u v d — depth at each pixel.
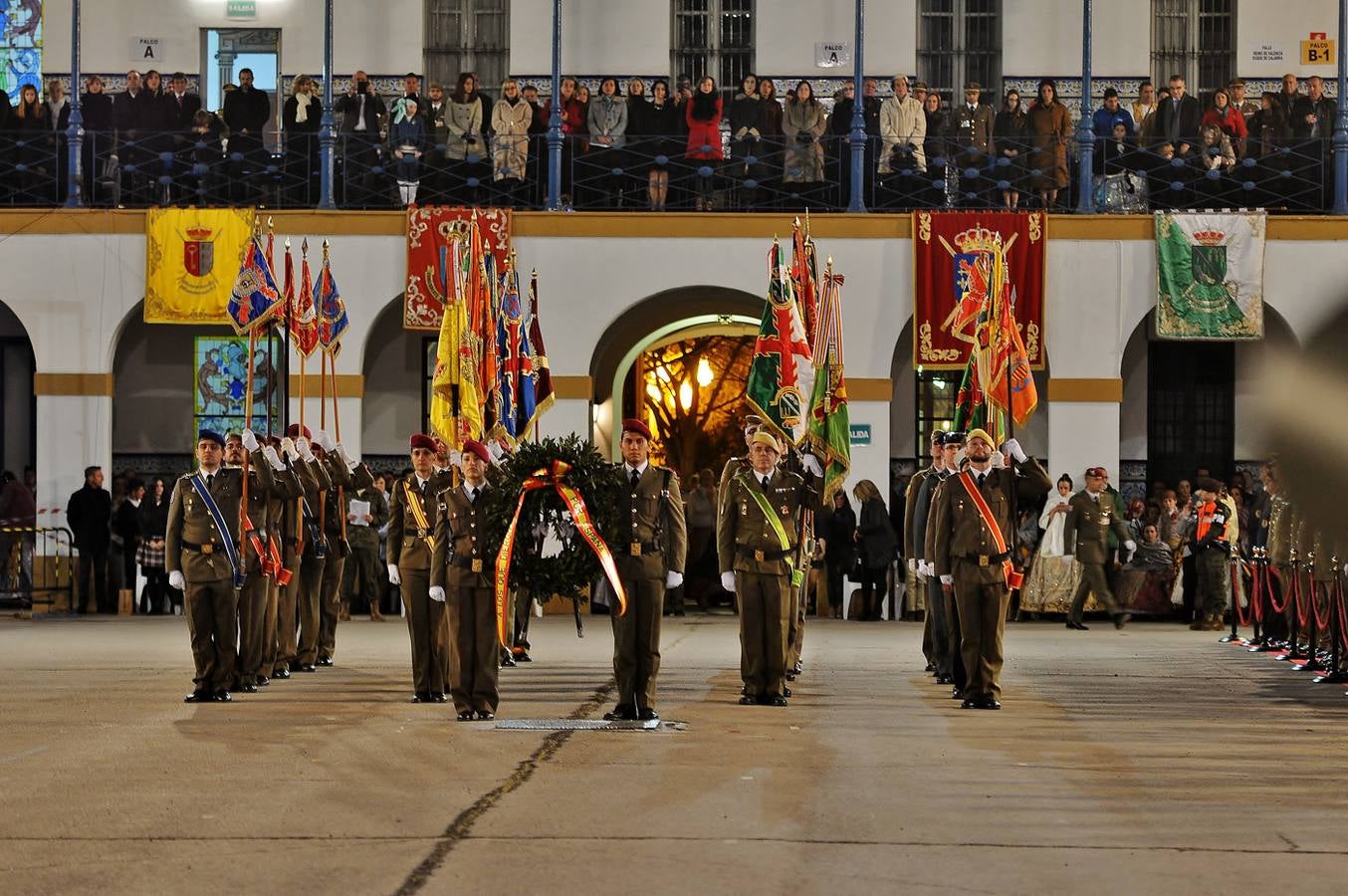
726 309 61.16
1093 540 50.22
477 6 59.69
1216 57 59.19
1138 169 54.16
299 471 34.22
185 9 59.53
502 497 25.72
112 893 12.94
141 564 52.78
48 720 25.83
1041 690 31.48
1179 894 13.08
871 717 26.67
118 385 57.41
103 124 55.12
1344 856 14.79
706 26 59.69
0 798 17.89
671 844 15.16
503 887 13.17
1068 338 53.09
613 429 62.25
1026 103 59.12
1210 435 57.75
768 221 53.22
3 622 49.72
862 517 51.91
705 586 58.12
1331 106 55.06
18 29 59.56
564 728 24.77
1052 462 53.12
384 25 59.56
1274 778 19.92
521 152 54.53
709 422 82.62
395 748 22.39
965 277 52.41
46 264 53.47
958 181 54.53
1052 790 18.73
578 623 26.53
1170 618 54.06
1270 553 37.78
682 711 27.38
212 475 29.42
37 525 53.34
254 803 17.52
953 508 28.52
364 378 57.06
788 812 17.03
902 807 17.42
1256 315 52.78
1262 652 40.94
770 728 25.00
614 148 53.75
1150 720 26.48
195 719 26.00
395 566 29.03
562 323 53.25
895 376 58.62
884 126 54.25
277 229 53.00
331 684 32.19
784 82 59.50
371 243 53.22
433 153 54.47
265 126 59.66
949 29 59.62
